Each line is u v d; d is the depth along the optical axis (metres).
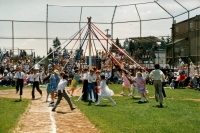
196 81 21.95
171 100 15.59
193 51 25.55
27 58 29.38
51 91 14.08
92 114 10.95
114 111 11.69
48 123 9.56
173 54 27.94
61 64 26.06
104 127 8.70
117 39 28.72
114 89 21.83
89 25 18.48
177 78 23.31
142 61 29.48
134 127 8.71
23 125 9.16
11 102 14.68
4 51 29.53
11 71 26.02
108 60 27.47
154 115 10.77
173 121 9.70
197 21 24.98
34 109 12.62
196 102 14.72
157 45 30.14
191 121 9.73
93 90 15.29
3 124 8.99
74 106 13.52
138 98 16.61
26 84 25.66
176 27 27.28
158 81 13.44
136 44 30.00
